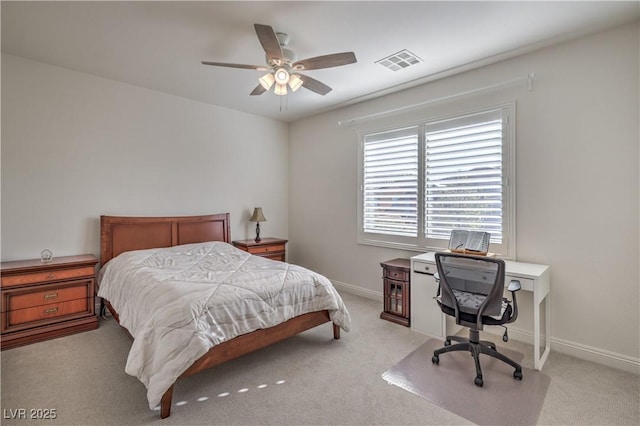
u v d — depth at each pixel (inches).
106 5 84.9
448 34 98.1
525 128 110.8
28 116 119.9
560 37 99.6
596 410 75.3
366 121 161.9
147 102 149.1
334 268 181.0
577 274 101.3
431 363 97.8
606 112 95.4
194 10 87.0
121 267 120.0
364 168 163.3
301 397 80.6
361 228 165.6
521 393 82.2
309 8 85.4
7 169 116.5
